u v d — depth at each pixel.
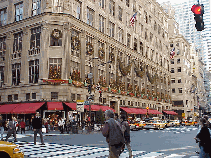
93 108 37.38
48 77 34.53
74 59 37.03
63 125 29.23
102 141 18.75
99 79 42.75
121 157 11.41
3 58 40.50
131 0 56.53
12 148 8.12
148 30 64.94
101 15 44.78
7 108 35.62
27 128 32.50
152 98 63.84
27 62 36.69
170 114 76.00
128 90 51.84
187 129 38.16
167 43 80.44
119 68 49.25
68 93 34.50
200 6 11.27
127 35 54.06
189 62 97.62
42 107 33.78
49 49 35.03
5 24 40.94
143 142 18.27
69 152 13.08
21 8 39.06
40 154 12.46
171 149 14.37
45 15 35.38
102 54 43.59
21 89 36.41
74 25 37.16
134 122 37.34
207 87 144.00
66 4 36.34
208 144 7.77
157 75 67.44
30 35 37.28
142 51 61.12
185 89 88.44
